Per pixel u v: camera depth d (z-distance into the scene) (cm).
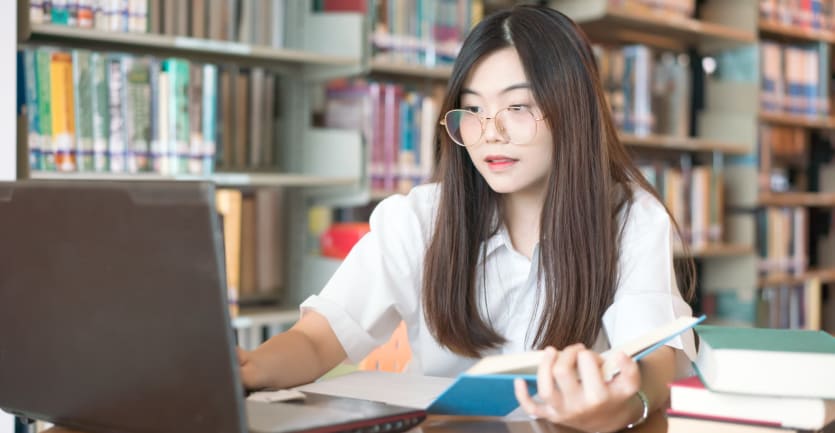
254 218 271
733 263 384
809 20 400
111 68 225
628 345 91
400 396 104
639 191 129
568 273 121
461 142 124
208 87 242
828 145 427
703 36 369
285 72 280
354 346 127
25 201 86
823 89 407
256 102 266
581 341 123
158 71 233
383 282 133
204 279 75
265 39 263
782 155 394
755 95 375
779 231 394
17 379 92
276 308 273
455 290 130
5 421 200
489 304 133
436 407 93
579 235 121
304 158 282
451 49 288
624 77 333
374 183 272
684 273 149
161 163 234
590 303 121
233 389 76
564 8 318
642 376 101
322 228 287
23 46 229
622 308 119
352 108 273
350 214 296
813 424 90
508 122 120
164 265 77
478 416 101
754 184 377
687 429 93
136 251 79
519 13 122
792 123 397
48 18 217
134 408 83
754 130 375
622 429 95
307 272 279
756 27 372
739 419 94
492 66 120
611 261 121
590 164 121
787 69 391
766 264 388
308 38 275
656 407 101
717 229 368
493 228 132
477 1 295
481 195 132
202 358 77
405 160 279
